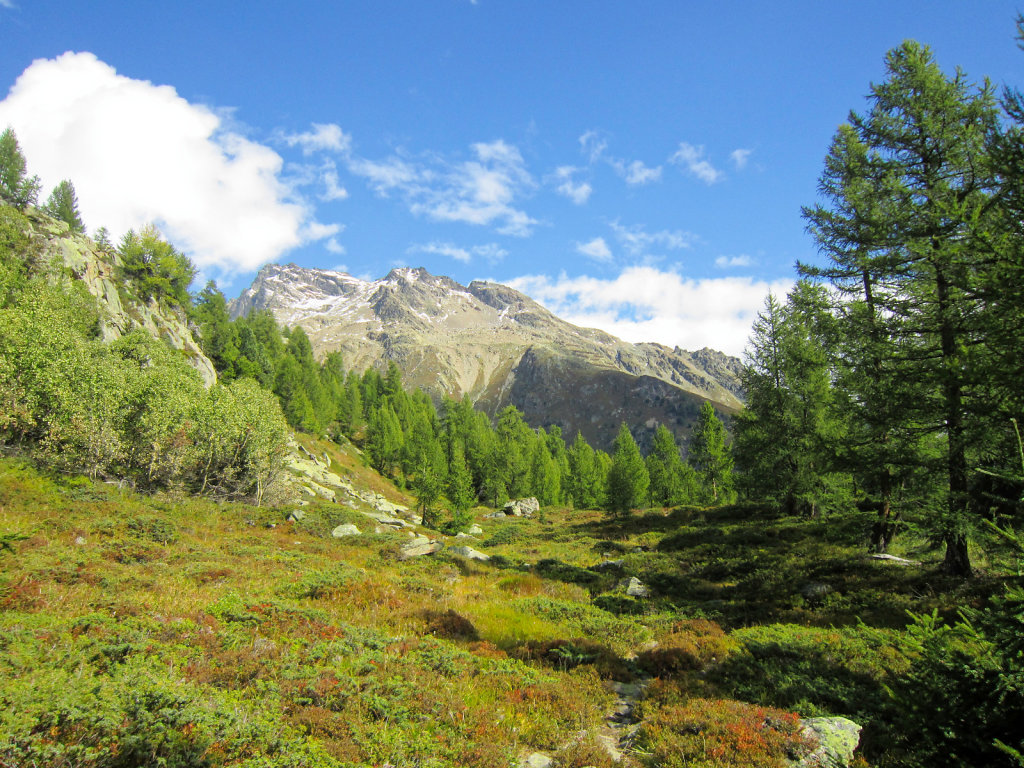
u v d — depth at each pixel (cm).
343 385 11462
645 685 1027
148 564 1426
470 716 755
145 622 862
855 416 1720
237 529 2455
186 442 3262
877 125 1709
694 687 936
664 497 6925
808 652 1047
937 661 573
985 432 1280
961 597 1253
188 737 513
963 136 1509
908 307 1619
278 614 1042
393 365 12619
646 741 736
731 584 1923
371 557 2172
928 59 1658
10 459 2259
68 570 1165
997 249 970
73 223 7719
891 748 641
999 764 489
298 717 631
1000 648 529
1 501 1795
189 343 6681
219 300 9600
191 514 2464
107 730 484
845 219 1842
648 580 2020
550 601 1614
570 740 754
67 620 818
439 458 7525
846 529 2206
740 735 684
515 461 8044
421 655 966
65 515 1827
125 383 3114
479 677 938
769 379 3067
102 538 1673
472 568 2198
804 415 2828
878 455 1605
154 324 6203
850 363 1827
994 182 1429
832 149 1978
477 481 7994
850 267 1917
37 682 549
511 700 852
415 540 2620
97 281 5544
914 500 1538
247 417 3697
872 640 996
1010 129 995
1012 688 501
